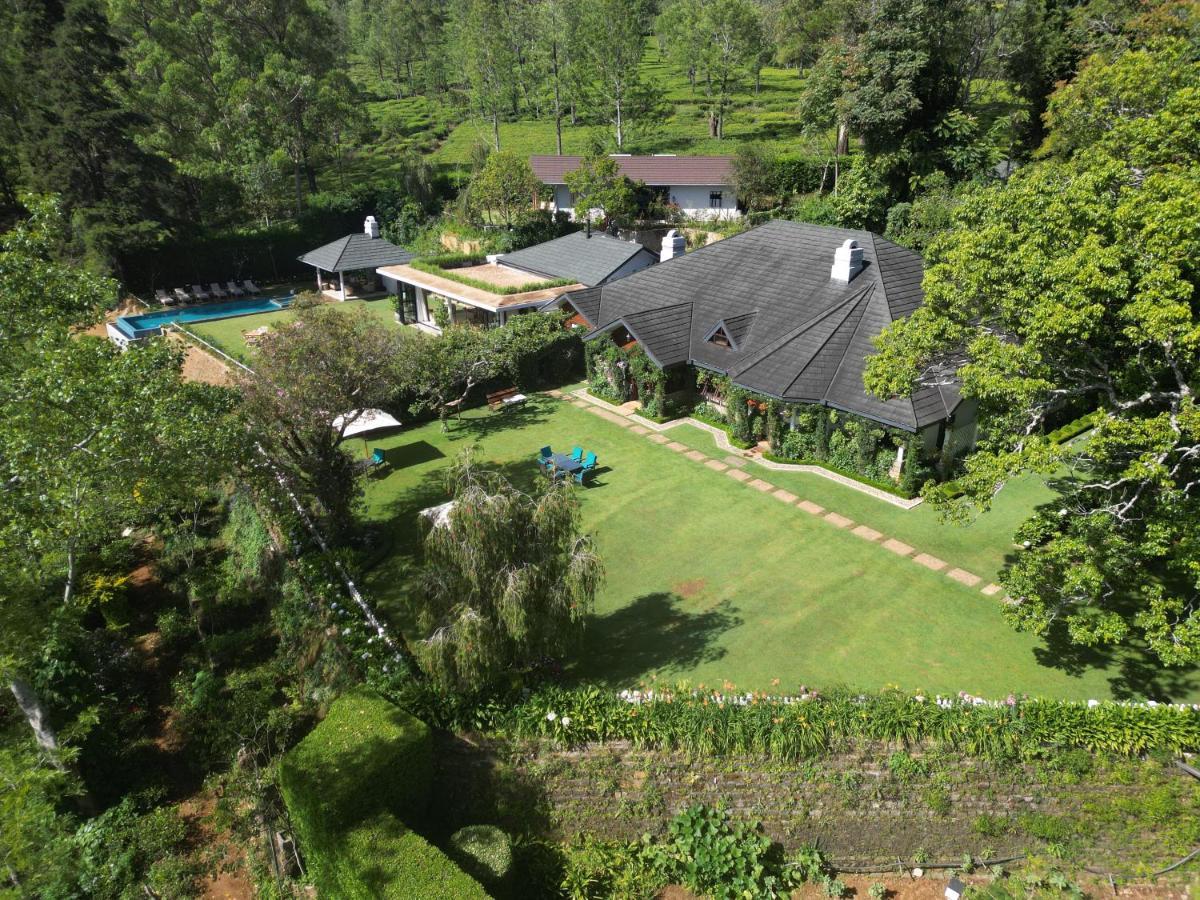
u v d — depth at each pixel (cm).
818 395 2931
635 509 2759
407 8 11731
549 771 1773
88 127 5312
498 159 6228
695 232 6225
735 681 1933
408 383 3478
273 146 7175
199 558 2873
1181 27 4744
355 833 1512
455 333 3847
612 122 8856
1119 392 1797
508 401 3775
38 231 1814
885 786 1731
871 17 5612
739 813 1764
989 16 5919
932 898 1691
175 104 6694
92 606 2472
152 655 2402
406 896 1391
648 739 1748
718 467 3052
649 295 3934
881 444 2859
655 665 2005
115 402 1716
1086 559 1706
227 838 1806
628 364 3622
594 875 1694
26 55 5444
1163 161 1978
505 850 1588
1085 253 1582
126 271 5816
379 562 2522
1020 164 5834
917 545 2480
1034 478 2855
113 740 1953
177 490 2047
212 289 6044
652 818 1775
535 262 5209
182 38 7131
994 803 1728
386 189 7381
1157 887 1661
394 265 5775
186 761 2028
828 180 6419
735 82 10069
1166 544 1645
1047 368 1739
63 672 1919
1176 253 1520
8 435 1562
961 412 2753
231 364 3662
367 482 2955
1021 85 6050
